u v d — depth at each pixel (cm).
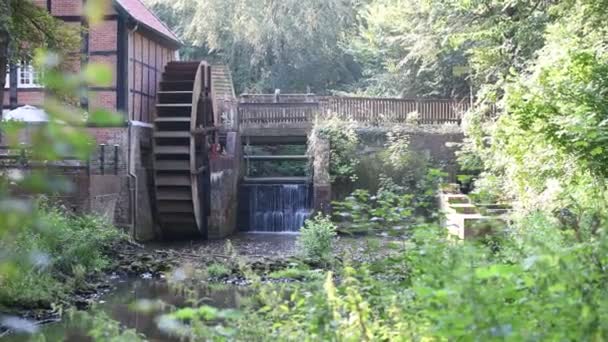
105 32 1947
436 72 2716
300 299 426
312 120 2511
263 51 3741
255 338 394
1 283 203
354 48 3616
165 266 1538
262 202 2402
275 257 1630
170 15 3984
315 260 1405
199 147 2194
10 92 1845
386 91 3284
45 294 1104
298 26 3744
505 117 1045
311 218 2231
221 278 1434
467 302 294
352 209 644
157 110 2066
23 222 140
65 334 930
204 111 2227
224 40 3778
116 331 394
